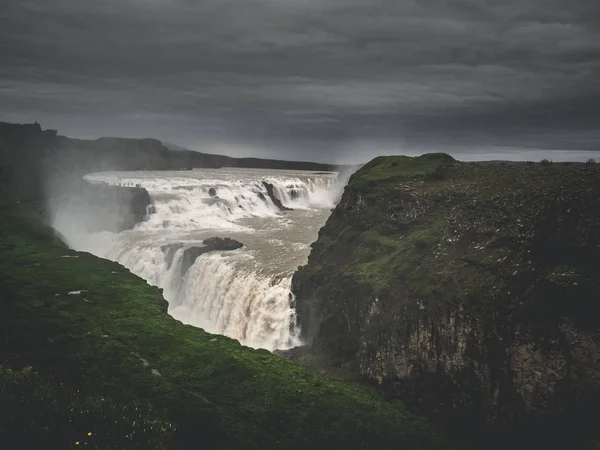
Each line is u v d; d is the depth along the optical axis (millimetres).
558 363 24844
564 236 27281
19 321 29016
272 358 29656
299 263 47438
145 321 31203
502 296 27109
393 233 38094
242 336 43719
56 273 37656
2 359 24750
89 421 20797
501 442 25812
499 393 26375
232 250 52500
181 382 25688
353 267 36875
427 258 32656
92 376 24797
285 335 40844
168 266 52406
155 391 24422
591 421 23672
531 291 26500
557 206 28766
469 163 45438
